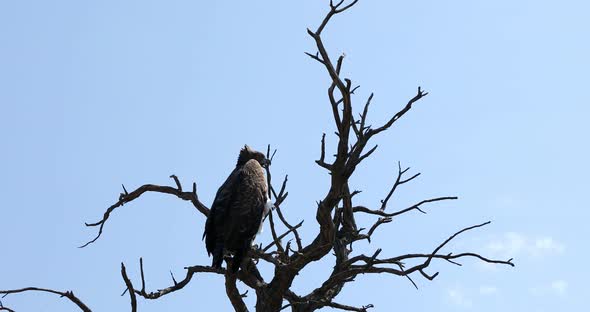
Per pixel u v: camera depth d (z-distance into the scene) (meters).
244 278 14.23
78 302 12.13
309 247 14.22
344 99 12.42
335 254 14.05
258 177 14.45
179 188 14.88
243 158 15.42
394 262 12.98
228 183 14.38
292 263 13.51
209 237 13.98
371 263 12.98
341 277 13.35
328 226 13.16
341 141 12.70
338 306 13.48
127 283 11.81
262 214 14.11
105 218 15.35
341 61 12.38
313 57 12.38
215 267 13.35
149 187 15.01
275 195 14.65
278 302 13.92
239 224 13.73
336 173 13.00
